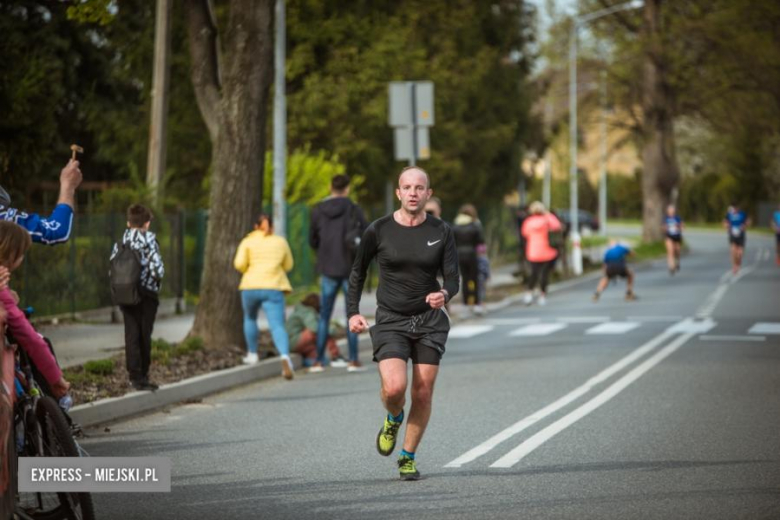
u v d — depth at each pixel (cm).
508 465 2605
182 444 2956
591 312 7162
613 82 15512
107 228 6519
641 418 3244
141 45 10762
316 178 8688
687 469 2533
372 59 10594
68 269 6100
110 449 2895
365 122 10675
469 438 2961
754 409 3388
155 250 3569
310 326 4659
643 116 15975
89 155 12744
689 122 16600
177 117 11025
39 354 1927
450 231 2438
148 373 3928
